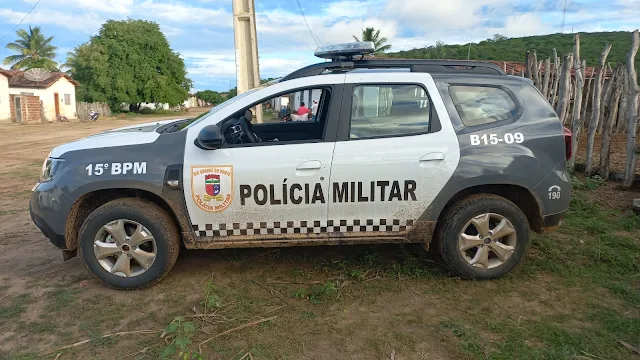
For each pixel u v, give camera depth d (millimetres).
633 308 3461
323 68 4016
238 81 7793
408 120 3803
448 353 2939
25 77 36375
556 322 3285
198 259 4480
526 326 3227
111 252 3805
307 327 3262
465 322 3305
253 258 4484
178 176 3680
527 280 3953
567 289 3787
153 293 3820
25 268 4387
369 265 4250
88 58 48656
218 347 3018
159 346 3047
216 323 3316
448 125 3793
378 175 3721
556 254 4406
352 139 3748
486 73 4062
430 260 4309
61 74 37844
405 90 3824
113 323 3355
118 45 49719
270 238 3820
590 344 3000
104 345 3074
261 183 3689
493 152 3779
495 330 3186
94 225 3748
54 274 4234
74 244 3936
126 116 46531
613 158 8672
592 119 7188
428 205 3803
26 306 3615
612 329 3168
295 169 3684
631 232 4961
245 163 3676
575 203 5836
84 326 3311
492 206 3805
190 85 58375
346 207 3766
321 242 3855
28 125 29484
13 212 6523
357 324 3297
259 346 3025
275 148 3713
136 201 3795
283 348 3010
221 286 3916
